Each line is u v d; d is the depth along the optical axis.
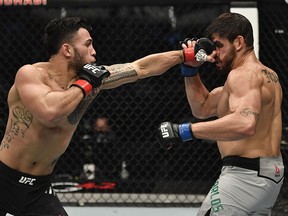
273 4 12.32
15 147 7.64
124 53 12.66
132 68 8.20
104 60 12.70
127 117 12.62
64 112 6.98
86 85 7.12
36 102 7.02
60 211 7.90
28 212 7.82
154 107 12.62
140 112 12.62
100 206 12.43
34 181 7.76
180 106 12.66
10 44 12.65
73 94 7.05
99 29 12.62
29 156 7.64
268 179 7.55
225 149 7.80
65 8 12.49
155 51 12.60
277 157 7.75
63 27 7.44
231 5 12.01
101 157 12.72
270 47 12.48
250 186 7.52
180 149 12.59
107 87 8.04
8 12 12.53
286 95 12.32
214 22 8.04
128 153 12.66
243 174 7.55
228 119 7.09
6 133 7.75
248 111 7.09
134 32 12.56
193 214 11.91
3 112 12.59
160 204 12.48
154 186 12.63
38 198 7.82
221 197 7.55
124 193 12.62
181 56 8.41
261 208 7.70
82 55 7.49
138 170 12.66
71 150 12.68
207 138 7.20
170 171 12.63
